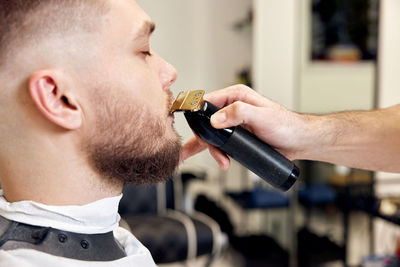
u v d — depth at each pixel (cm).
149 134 56
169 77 60
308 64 225
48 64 48
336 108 223
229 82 311
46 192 51
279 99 234
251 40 297
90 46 49
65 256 49
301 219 233
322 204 210
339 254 214
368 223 232
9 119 49
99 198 55
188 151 80
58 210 50
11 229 48
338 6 217
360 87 219
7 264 43
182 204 243
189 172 259
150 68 57
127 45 52
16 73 47
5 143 50
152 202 194
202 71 318
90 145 51
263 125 71
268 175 66
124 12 52
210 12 310
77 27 49
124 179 56
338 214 238
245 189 239
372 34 212
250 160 65
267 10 235
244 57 303
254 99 75
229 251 229
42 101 47
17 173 51
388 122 84
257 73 243
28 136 49
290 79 229
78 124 49
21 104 48
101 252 54
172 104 63
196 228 170
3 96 48
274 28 233
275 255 223
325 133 79
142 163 55
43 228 49
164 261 164
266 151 65
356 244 222
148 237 162
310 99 226
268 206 208
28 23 47
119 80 52
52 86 48
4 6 46
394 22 209
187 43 315
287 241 230
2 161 51
